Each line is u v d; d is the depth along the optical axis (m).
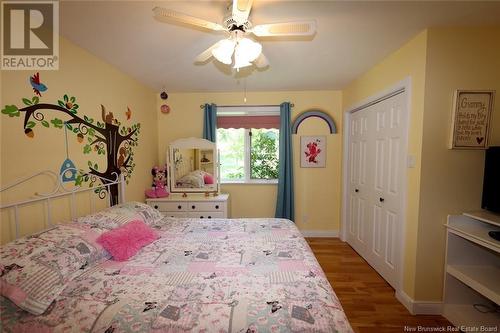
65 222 1.61
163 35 1.80
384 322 1.84
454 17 1.60
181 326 0.94
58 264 1.19
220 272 1.33
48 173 1.65
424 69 1.77
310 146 3.51
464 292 1.87
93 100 2.12
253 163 3.65
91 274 1.30
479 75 1.76
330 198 3.57
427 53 1.75
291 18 1.59
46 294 1.07
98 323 0.96
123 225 1.78
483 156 1.80
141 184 3.02
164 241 1.80
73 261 1.26
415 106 1.88
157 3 1.41
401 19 1.61
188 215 3.14
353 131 3.15
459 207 1.83
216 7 1.46
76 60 1.92
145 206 2.27
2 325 0.99
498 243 1.47
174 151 3.44
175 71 2.60
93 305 1.05
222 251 1.62
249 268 1.38
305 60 2.33
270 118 3.51
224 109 3.52
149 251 1.62
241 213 3.61
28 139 1.52
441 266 1.88
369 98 2.58
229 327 0.93
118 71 2.50
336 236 3.59
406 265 2.01
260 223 2.23
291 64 2.43
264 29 1.42
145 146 3.14
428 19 1.62
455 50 1.74
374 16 1.57
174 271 1.35
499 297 1.46
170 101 3.53
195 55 2.17
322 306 1.04
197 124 3.54
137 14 1.52
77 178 1.91
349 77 2.86
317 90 3.44
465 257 1.83
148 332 0.92
